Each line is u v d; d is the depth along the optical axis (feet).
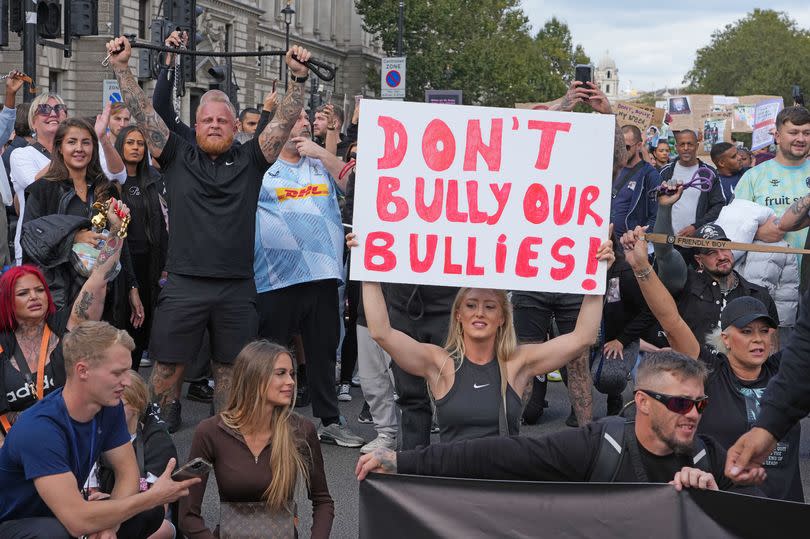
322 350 26.73
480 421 16.26
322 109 33.99
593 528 13.10
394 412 25.77
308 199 26.63
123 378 15.26
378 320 16.48
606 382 26.68
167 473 15.39
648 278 16.90
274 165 26.81
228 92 76.23
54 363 18.03
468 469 13.89
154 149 22.91
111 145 27.53
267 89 214.28
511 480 13.67
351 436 26.66
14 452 15.16
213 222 22.85
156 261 28.35
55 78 140.97
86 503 15.03
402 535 13.50
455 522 13.37
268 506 16.29
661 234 17.74
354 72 266.57
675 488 12.96
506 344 16.60
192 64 62.28
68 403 15.31
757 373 17.56
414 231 16.39
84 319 19.43
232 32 192.24
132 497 15.07
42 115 31.55
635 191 33.91
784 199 28.68
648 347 22.50
